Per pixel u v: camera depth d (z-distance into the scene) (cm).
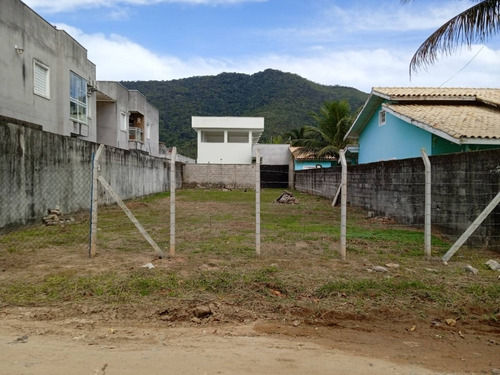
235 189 2727
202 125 3428
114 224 973
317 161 3061
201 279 481
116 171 1488
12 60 1286
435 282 480
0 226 792
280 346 331
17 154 852
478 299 428
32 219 914
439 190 812
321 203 1633
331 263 573
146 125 3006
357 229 914
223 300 428
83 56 1836
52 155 1010
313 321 386
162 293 443
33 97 1413
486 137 966
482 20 746
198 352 315
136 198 1748
